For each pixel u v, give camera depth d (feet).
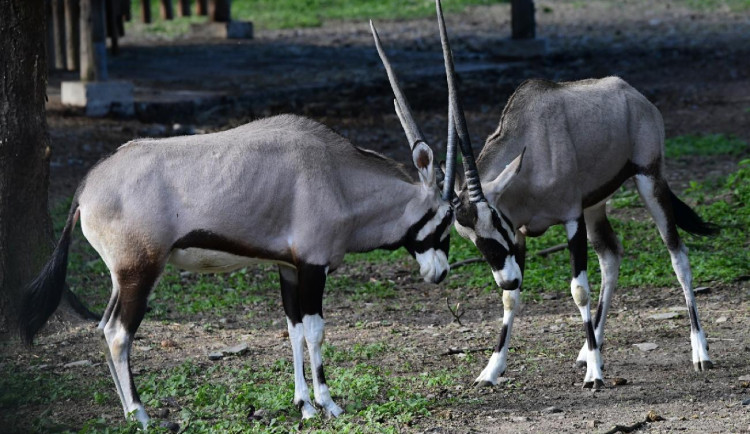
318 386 36.65
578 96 42.24
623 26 174.09
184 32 167.22
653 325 48.91
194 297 55.72
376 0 199.93
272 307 54.34
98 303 52.90
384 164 37.99
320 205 35.78
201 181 34.68
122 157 34.81
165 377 41.81
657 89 122.83
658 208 43.93
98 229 34.45
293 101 113.91
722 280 55.42
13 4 45.57
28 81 46.34
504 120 41.37
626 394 38.88
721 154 88.58
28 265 46.80
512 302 40.60
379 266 62.49
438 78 128.47
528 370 42.75
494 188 38.91
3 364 43.19
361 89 121.08
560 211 41.45
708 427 34.09
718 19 177.99
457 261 61.46
